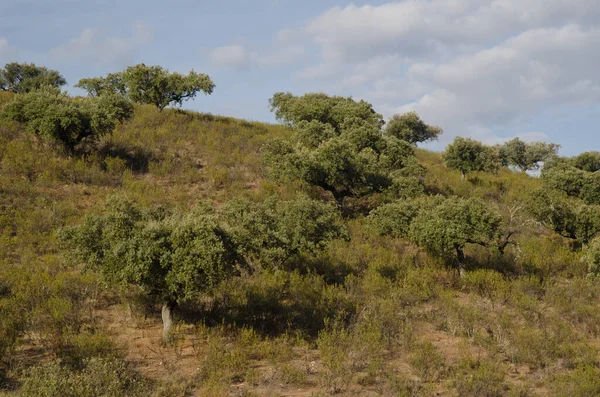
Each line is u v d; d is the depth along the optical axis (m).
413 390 10.21
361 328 13.48
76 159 24.36
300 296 15.55
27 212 19.09
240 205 17.83
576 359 12.09
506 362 12.23
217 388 9.89
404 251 21.34
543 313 15.50
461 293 17.56
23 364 10.30
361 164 25.19
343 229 18.62
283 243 17.03
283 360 11.87
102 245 12.56
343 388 10.59
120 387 9.29
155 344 12.22
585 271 19.77
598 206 23.45
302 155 24.92
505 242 19.50
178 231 12.07
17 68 48.81
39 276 14.48
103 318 13.31
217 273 11.91
